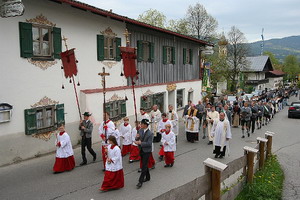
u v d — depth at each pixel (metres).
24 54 10.16
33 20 10.54
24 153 10.42
